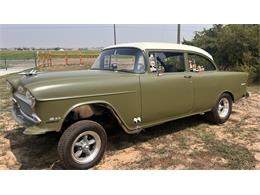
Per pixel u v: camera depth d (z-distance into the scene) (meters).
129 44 5.39
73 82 4.17
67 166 4.14
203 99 6.12
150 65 5.10
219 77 6.46
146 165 4.45
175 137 5.72
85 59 28.03
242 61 16.12
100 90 4.36
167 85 5.28
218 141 5.53
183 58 5.78
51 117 3.95
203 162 4.60
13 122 6.68
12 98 5.12
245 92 7.39
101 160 4.60
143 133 5.92
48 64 25.22
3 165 4.42
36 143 5.30
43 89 3.87
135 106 4.84
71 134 4.06
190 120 7.00
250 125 6.74
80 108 4.49
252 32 15.62
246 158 4.75
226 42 16.38
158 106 5.19
